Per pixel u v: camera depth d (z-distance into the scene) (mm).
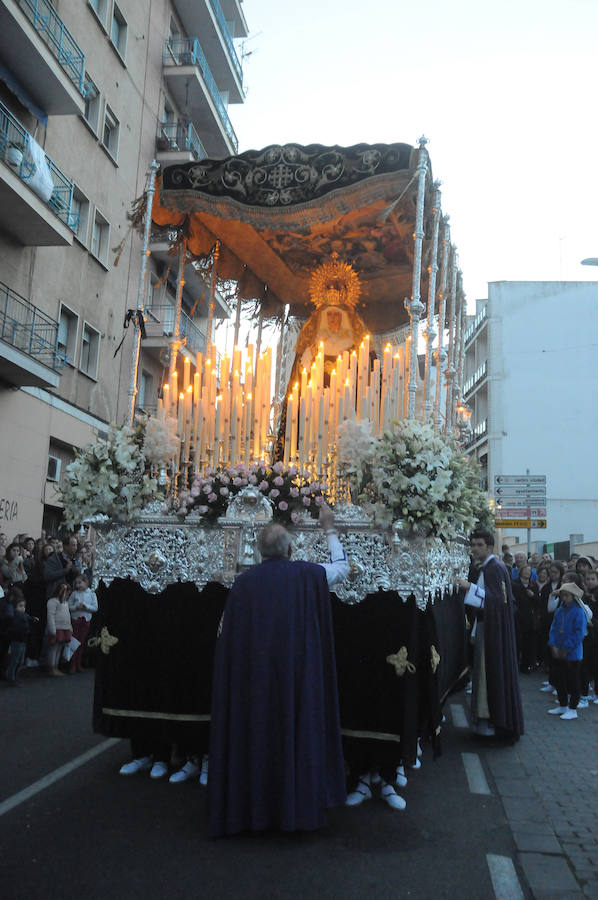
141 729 5102
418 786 5258
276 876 3582
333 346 7930
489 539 7039
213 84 25609
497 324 36344
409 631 4738
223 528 5098
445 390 8594
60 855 3756
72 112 16266
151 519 5234
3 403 15000
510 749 6559
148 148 22281
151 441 5324
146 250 7258
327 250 8359
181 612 5105
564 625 8391
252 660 4051
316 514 5242
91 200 18750
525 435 35531
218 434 6156
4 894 3295
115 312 20047
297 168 7023
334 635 4832
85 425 18516
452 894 3441
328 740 4121
